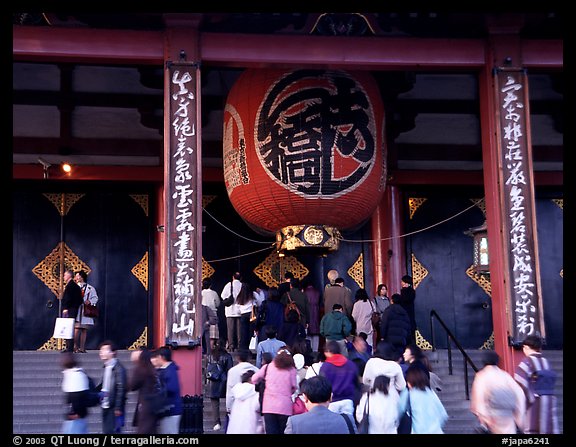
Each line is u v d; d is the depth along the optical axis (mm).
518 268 16625
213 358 15883
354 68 17500
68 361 11688
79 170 22828
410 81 22812
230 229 23500
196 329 15641
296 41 17203
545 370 12078
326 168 16906
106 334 22641
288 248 17625
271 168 17094
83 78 22625
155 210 23328
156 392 11680
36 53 16547
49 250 22922
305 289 20578
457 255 24078
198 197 16172
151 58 16906
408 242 23922
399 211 23906
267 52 17109
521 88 17406
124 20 17234
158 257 23125
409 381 11375
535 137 23984
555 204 24719
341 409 12039
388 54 17406
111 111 22859
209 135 23312
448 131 23938
